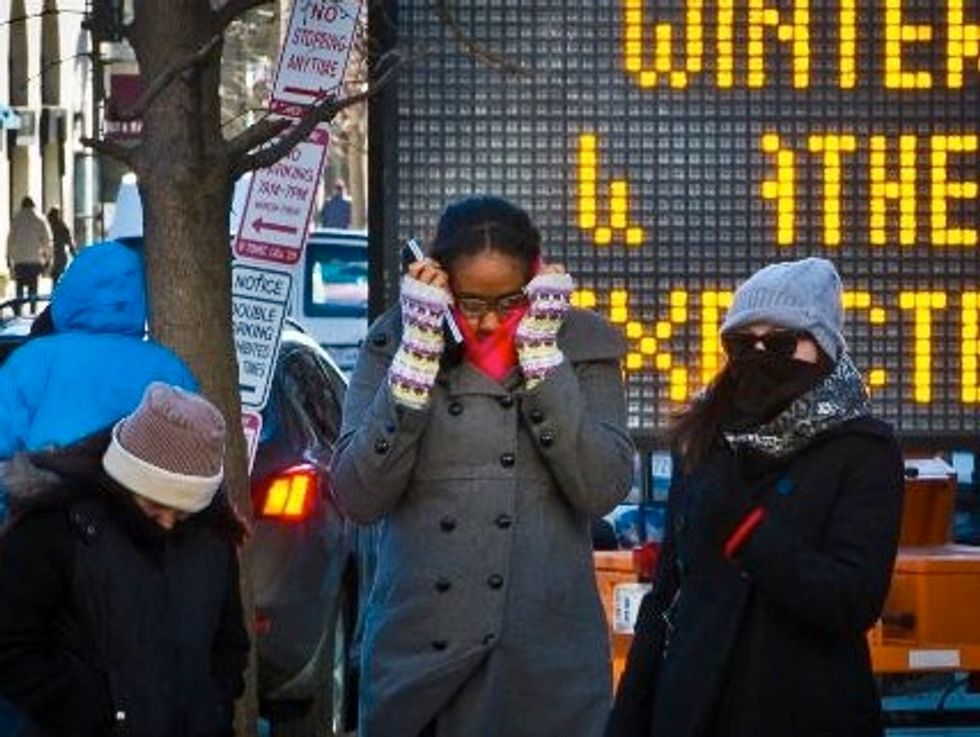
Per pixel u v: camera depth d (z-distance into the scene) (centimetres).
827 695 1472
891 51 2261
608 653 1686
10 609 1516
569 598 1661
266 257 2339
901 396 2266
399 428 1617
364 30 2408
